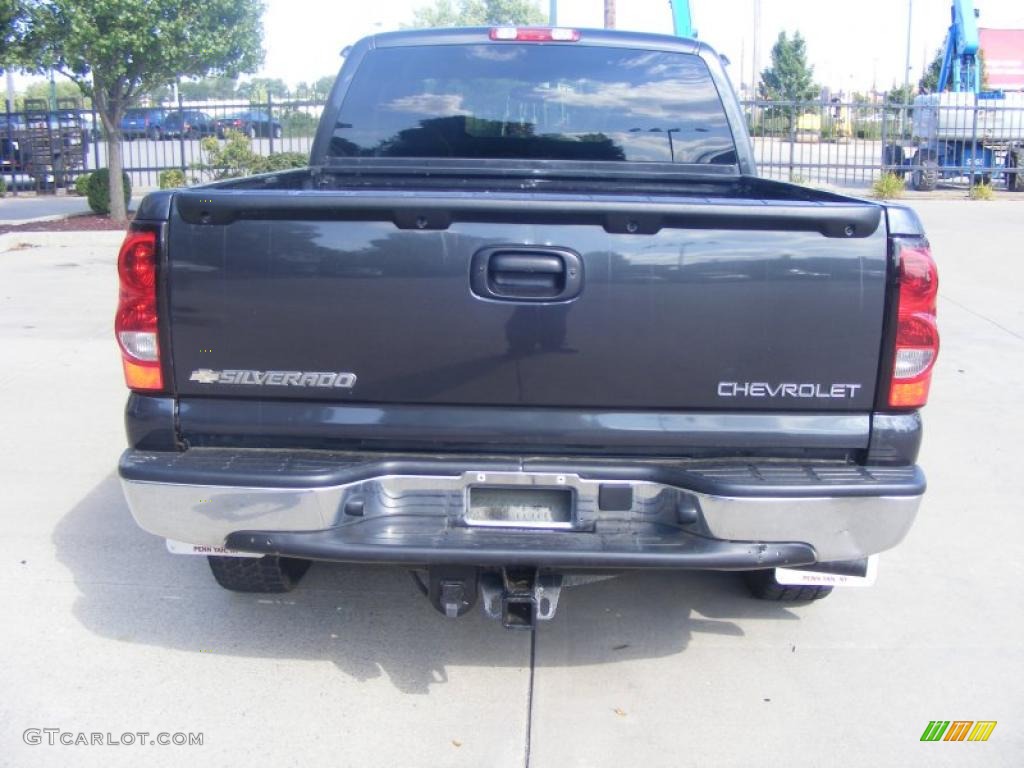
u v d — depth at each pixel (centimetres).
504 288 316
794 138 2439
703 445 328
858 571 366
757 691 376
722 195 441
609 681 381
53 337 898
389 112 486
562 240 313
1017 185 2373
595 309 316
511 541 322
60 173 2341
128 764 328
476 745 341
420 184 476
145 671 383
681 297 316
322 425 327
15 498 553
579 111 485
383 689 373
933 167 2366
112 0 1365
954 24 2670
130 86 1630
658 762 333
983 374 819
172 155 2172
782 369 323
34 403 720
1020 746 345
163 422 330
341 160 488
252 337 323
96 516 530
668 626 425
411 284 316
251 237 317
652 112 486
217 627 417
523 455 330
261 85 3192
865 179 2570
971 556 497
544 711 361
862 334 322
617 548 319
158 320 324
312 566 477
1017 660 402
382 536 324
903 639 417
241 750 336
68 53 1412
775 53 5331
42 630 412
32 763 327
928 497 571
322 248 316
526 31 478
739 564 321
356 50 486
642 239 314
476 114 486
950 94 2411
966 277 1205
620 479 326
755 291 317
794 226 315
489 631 418
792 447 330
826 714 362
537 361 320
